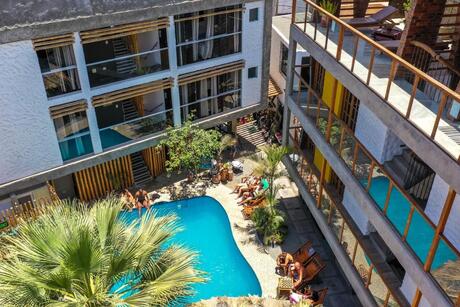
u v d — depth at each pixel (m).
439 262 11.24
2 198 19.81
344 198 16.73
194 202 24.20
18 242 12.15
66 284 10.84
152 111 23.88
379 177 14.05
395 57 11.16
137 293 11.34
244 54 24.25
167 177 26.02
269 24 24.05
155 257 12.50
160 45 21.45
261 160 21.89
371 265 14.23
